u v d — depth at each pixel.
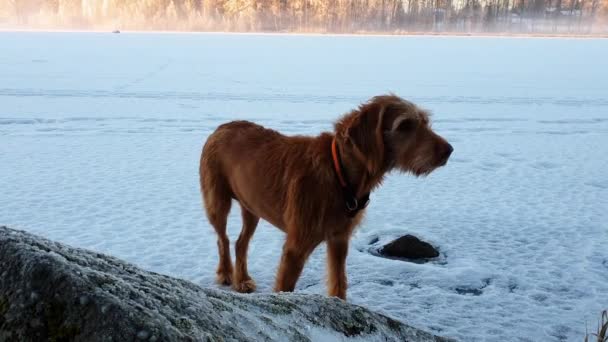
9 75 19.30
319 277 5.03
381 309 4.37
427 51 35.28
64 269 1.44
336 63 26.34
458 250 5.77
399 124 3.43
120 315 1.35
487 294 4.70
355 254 5.55
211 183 4.58
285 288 3.77
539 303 4.54
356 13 81.69
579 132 12.64
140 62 25.42
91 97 15.39
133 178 8.45
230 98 15.77
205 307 1.58
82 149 10.16
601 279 5.04
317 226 3.66
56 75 19.73
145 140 10.95
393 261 5.34
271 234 6.19
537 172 9.38
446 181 8.76
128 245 5.70
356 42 44.69
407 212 7.10
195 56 29.27
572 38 58.22
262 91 17.09
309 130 11.59
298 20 78.94
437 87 18.62
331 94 16.70
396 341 2.08
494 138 11.90
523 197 7.89
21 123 12.03
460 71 23.69
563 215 7.04
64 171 8.73
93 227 6.25
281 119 12.77
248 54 31.06
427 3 85.38
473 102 16.00
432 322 4.18
